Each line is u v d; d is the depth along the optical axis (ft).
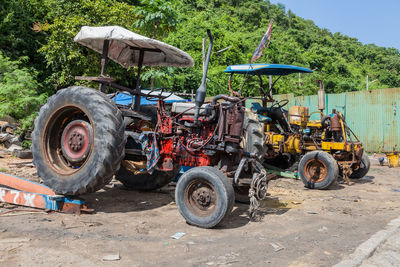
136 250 10.01
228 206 12.35
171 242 10.92
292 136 25.62
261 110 27.22
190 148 14.96
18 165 24.79
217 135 14.37
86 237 10.94
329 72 167.94
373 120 49.52
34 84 41.65
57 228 11.69
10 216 12.87
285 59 148.05
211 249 10.36
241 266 9.06
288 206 17.10
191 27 112.37
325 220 14.39
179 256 9.65
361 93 50.55
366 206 17.48
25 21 64.28
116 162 13.87
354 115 51.24
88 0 57.41
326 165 22.26
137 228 12.25
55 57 58.44
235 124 14.19
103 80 15.58
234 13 241.35
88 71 57.88
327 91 145.48
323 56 186.70
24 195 14.14
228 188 12.44
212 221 12.43
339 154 24.94
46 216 13.21
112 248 10.05
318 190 22.40
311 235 12.16
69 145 14.89
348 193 21.35
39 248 9.65
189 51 100.22
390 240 11.64
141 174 19.40
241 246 10.72
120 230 11.98
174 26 41.57
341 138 25.91
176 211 15.24
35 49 66.33
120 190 19.89
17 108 36.60
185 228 12.63
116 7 58.23
